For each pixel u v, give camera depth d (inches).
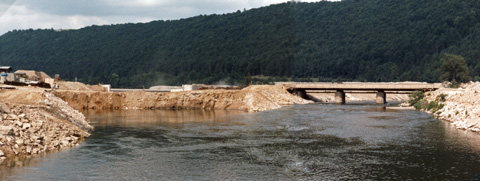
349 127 2797.7
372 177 1539.1
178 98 4722.0
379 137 2354.8
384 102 6235.2
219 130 2669.8
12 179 1453.0
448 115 3216.0
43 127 1995.6
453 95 3821.4
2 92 2608.3
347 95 7731.3
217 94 4793.3
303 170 1640.0
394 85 5994.1
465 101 3191.4
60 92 4372.5
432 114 3767.2
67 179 1483.8
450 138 2282.2
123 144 2135.8
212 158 1836.9
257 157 1856.5
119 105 4603.8
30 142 1820.9
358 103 6186.0
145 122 3129.9
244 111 4360.2
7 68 4618.6
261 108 4507.9
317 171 1624.0
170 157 1852.9
